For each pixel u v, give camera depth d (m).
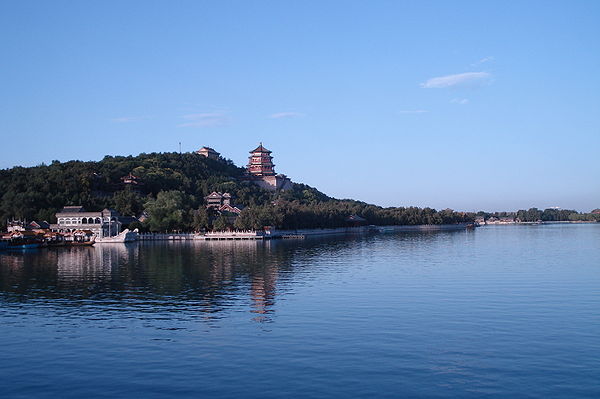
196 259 131.00
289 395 37.22
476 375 40.41
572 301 66.50
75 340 51.47
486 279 86.81
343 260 124.19
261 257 134.62
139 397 37.44
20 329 55.94
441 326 54.00
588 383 38.72
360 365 42.69
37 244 189.38
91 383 40.09
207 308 65.31
